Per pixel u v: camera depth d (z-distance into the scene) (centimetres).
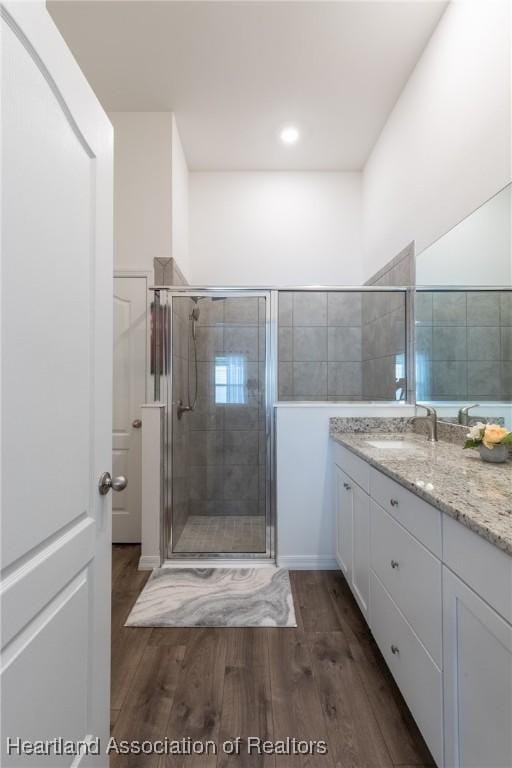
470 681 87
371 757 117
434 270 215
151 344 258
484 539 81
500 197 162
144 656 161
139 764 115
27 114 66
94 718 95
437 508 103
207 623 183
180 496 266
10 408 62
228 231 343
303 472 242
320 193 344
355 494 188
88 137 91
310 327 318
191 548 254
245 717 131
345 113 272
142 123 276
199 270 342
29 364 67
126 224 279
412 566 119
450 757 95
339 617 188
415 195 236
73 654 84
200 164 334
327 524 241
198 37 210
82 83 88
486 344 174
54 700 75
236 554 248
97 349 96
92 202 93
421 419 230
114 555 262
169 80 242
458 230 191
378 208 301
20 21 64
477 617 84
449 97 196
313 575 231
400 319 259
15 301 63
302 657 160
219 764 115
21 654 64
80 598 87
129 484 285
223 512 276
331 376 318
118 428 285
